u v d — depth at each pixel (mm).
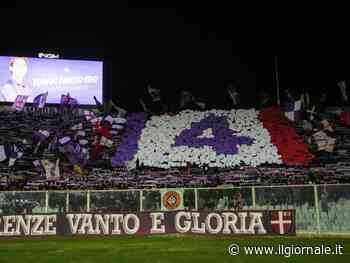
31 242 15664
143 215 17156
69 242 15523
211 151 24844
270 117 27797
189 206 18203
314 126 26375
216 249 13656
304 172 22766
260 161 23969
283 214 16672
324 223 17359
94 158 24719
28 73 27266
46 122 26656
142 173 23344
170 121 27844
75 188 21578
